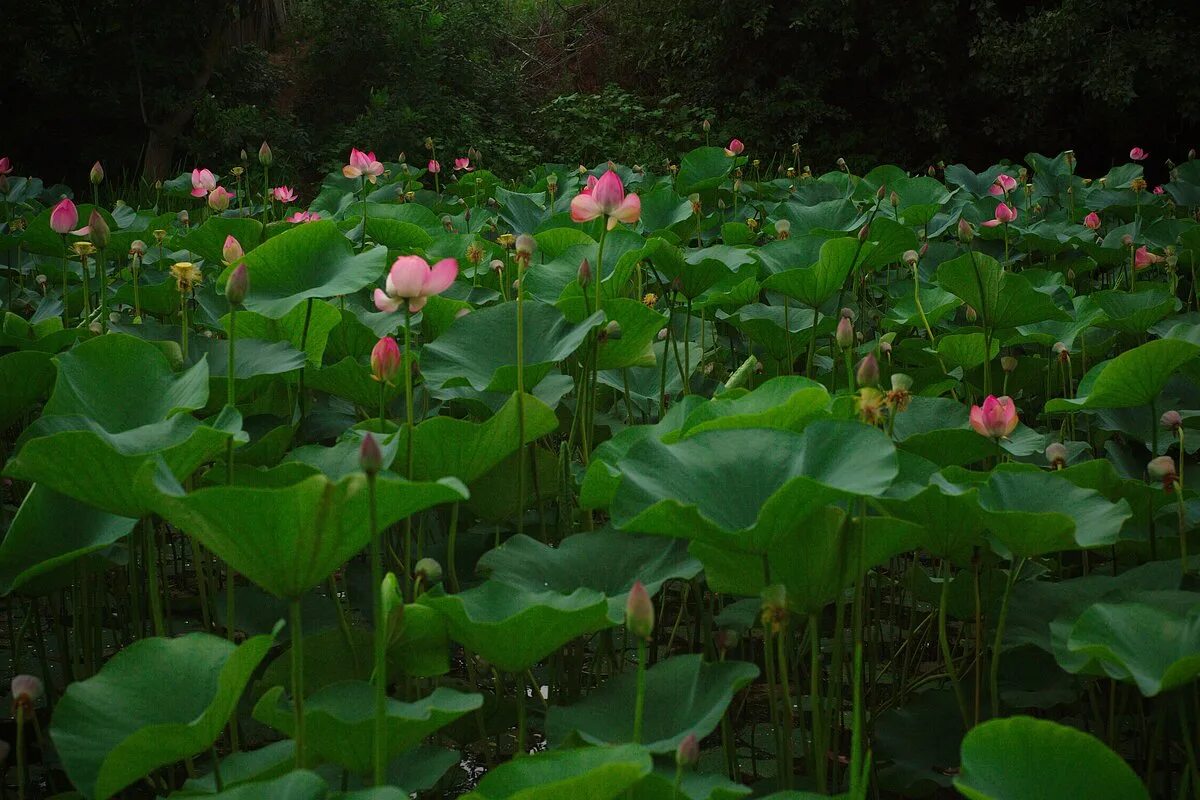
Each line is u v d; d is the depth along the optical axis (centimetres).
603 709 201
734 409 254
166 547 357
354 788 202
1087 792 156
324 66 1523
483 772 261
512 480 286
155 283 450
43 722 278
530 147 1532
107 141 1320
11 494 400
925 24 1521
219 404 303
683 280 371
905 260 394
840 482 194
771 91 1598
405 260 229
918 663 311
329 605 270
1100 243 593
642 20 1730
